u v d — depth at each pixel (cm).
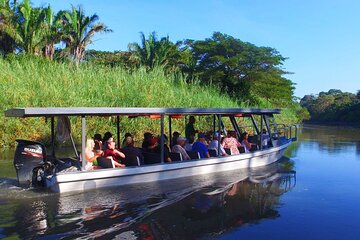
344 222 660
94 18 3716
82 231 570
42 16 3288
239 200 781
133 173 854
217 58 3922
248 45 4022
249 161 1188
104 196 760
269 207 740
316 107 10531
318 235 595
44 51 3556
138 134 1870
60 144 1650
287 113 4781
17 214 639
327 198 827
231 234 586
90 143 854
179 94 2230
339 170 1212
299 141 2497
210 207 720
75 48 3716
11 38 3372
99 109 782
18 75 1872
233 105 2738
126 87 2017
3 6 3338
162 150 921
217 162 1045
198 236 569
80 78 1994
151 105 1995
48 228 579
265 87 4169
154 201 742
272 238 577
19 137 1633
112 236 556
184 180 938
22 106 1661
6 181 866
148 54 4066
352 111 7906
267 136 1395
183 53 4312
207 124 2031
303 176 1089
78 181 780
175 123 2016
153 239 550
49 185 779
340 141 2523
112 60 4344
